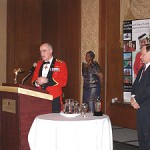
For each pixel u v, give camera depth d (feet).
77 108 12.19
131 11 23.22
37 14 30.40
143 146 13.00
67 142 10.70
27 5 30.09
